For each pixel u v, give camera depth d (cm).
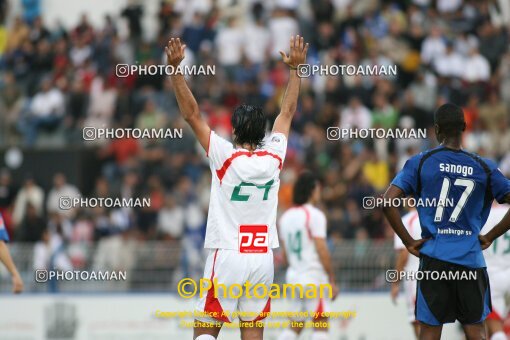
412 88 7194
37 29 8331
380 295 4991
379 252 5031
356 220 5769
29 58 8081
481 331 2856
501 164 6278
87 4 8819
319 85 7181
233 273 2712
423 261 2861
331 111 6712
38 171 7050
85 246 5291
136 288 5231
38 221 5981
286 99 2920
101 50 7800
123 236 5906
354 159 6375
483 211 2892
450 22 8012
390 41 7569
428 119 6712
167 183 6544
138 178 6594
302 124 6831
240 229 2730
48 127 7506
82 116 7419
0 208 6303
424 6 8112
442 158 2867
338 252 5050
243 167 2731
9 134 7575
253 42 7675
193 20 7950
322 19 7900
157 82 7419
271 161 2764
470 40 7869
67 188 6606
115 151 7062
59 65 7912
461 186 2848
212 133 2772
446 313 2845
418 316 2873
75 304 5244
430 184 2858
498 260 3809
